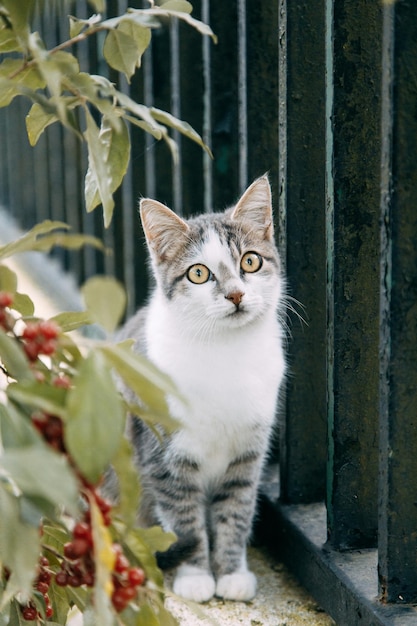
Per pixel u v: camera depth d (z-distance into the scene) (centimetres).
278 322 252
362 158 193
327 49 190
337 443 206
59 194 473
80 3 399
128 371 108
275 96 252
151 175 331
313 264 232
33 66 146
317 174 225
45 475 96
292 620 215
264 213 251
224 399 238
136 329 274
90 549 119
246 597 228
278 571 246
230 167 286
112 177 162
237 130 283
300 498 245
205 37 275
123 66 154
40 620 143
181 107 304
